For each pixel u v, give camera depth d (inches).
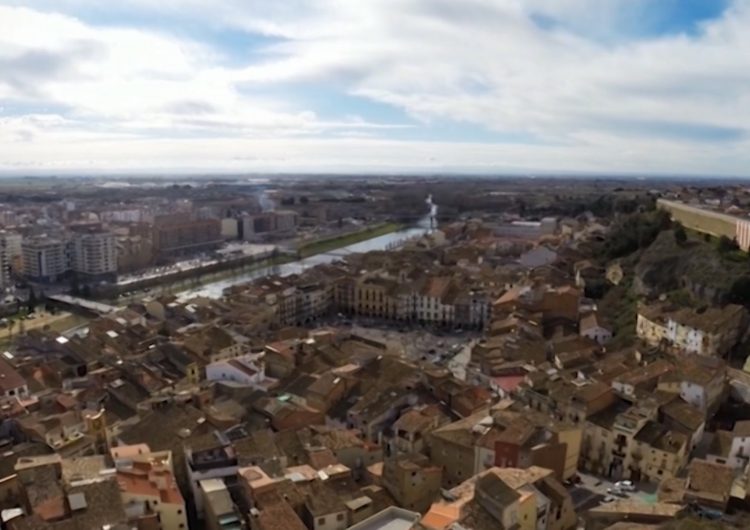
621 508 3373.5
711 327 6333.7
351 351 7116.1
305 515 3521.2
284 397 5679.1
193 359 6604.3
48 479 3462.1
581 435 4685.0
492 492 3253.0
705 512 3262.8
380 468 4340.6
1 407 5083.7
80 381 6077.8
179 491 3843.5
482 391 5679.1
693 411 4877.0
